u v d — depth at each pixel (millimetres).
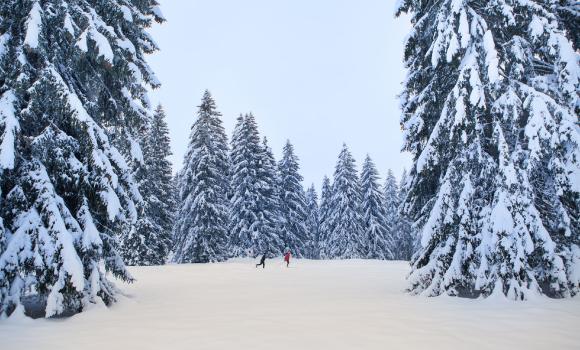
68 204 10016
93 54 9773
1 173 8375
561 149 10125
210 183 35188
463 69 11008
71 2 9812
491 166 10953
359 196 49969
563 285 9695
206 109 37188
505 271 9836
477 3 11992
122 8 11000
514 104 10531
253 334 7062
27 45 8562
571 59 10211
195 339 6750
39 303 10617
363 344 6328
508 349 5961
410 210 14328
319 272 23516
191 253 34031
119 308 9922
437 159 12086
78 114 9023
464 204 10938
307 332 7176
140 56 12844
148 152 34438
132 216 11211
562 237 10508
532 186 10773
